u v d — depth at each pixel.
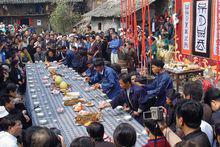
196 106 4.06
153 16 22.56
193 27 14.65
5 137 4.73
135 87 6.97
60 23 30.50
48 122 6.36
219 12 12.20
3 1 35.62
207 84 7.07
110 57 16.38
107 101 7.23
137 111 6.96
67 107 7.34
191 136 4.02
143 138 5.40
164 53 15.53
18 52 15.23
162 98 7.49
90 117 6.35
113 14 23.17
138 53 14.66
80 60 12.91
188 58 15.13
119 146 3.96
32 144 3.62
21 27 32.38
